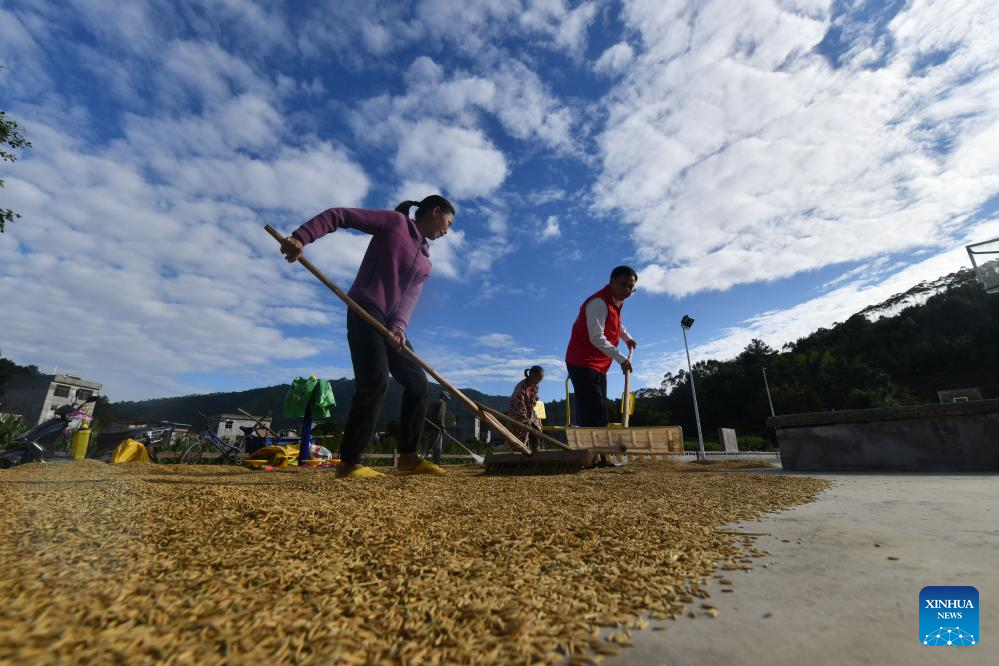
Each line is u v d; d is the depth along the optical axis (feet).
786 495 8.07
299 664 2.25
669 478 11.25
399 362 12.73
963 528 4.84
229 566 3.63
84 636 2.27
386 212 12.10
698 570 3.86
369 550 4.27
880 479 10.43
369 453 34.58
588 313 18.40
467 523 5.54
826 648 2.39
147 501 5.75
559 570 3.91
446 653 2.46
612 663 2.35
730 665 2.27
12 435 26.23
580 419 18.58
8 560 3.31
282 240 10.38
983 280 58.39
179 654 2.21
